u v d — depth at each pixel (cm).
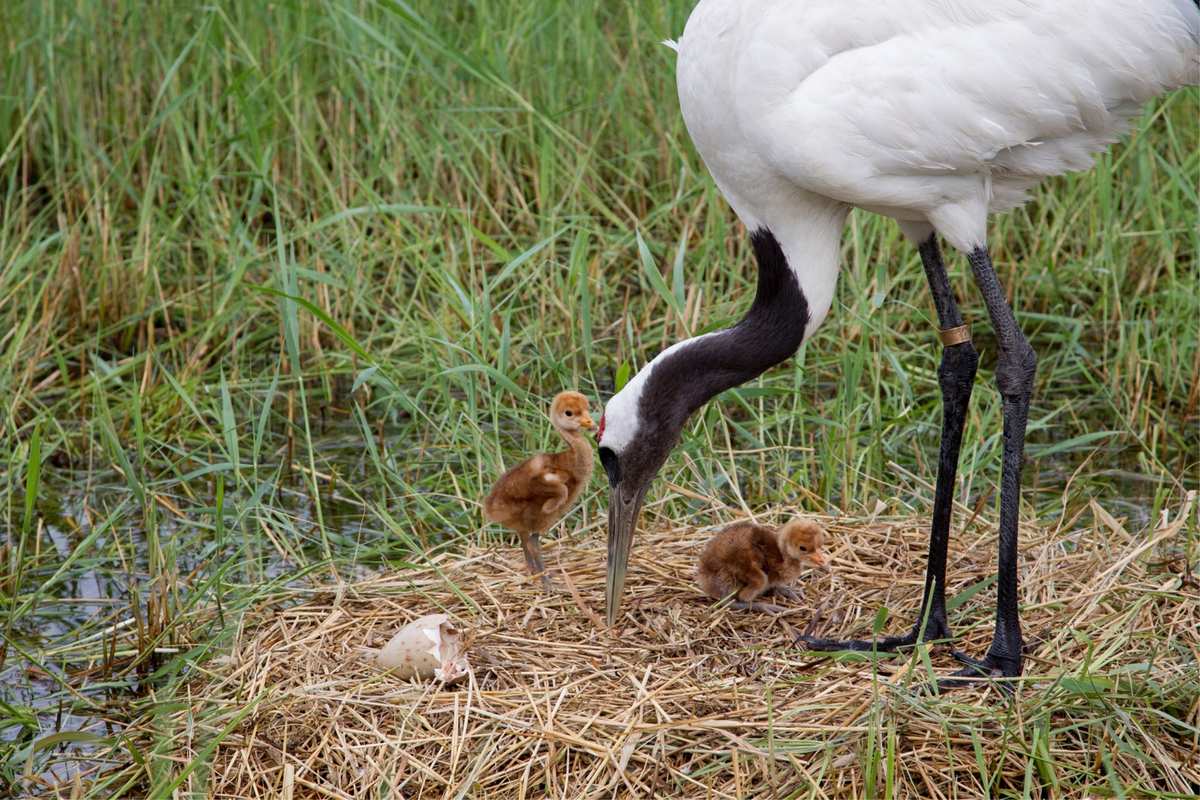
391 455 1272
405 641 923
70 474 1265
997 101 900
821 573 1061
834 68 900
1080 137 945
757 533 1009
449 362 1304
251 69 1534
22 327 1343
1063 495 1184
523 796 819
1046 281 1497
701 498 1133
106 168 1631
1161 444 1301
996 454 1247
